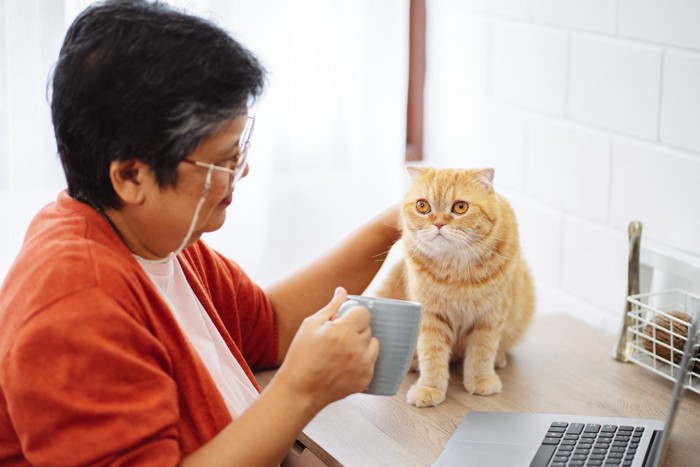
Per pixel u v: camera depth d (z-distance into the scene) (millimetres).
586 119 1426
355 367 841
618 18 1329
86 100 804
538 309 1604
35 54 1438
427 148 1920
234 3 1605
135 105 794
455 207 1125
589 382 1168
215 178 857
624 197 1373
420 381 1142
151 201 857
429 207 1141
